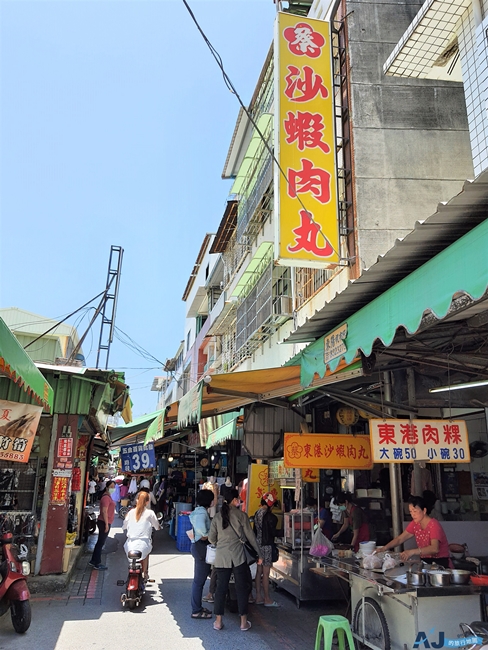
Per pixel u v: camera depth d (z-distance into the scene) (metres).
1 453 6.12
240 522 5.87
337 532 8.59
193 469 18.34
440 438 5.19
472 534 6.85
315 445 6.92
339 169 8.45
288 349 11.25
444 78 7.00
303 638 5.38
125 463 12.84
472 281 2.79
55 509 7.78
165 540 13.21
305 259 7.25
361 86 8.71
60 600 6.82
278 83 7.81
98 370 7.97
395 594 4.27
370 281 3.98
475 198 2.79
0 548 5.62
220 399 7.97
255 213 12.66
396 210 8.14
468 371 5.47
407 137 8.55
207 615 6.10
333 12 9.38
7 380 7.08
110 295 12.23
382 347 5.03
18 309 18.42
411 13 9.19
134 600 6.42
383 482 8.92
